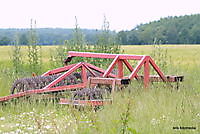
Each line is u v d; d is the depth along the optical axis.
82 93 9.41
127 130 6.58
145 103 9.12
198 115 7.63
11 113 9.01
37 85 10.87
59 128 6.99
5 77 15.16
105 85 10.96
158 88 11.45
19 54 17.70
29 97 10.18
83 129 6.78
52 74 12.44
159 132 6.88
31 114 8.89
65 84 11.34
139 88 11.24
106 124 7.11
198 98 10.34
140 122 7.42
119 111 8.02
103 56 12.05
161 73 12.09
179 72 16.81
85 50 17.25
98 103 8.84
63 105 9.52
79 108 8.79
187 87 12.39
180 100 9.59
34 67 17.27
